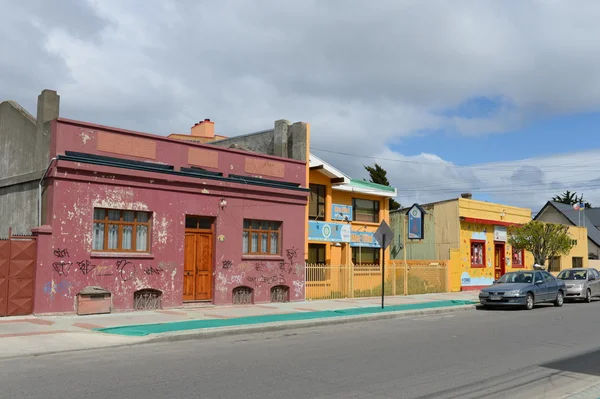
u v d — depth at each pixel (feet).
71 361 31.04
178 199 56.13
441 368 30.66
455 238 94.53
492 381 27.76
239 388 25.07
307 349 36.22
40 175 50.37
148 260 53.67
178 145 57.11
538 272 72.84
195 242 58.34
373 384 26.45
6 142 58.13
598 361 33.73
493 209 102.47
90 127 50.96
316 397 23.81
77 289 49.14
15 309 46.55
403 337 42.57
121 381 26.07
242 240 61.72
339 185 82.79
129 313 51.01
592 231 170.09
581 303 79.05
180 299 55.83
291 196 66.90
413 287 83.92
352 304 64.85
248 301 62.34
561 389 26.48
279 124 73.82
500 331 46.83
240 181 61.21
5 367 29.19
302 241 67.97
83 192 49.73
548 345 39.58
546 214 179.93
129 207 52.44
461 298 77.25
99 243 51.34
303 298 67.51
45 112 51.88
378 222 91.71
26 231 52.60
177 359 31.94
